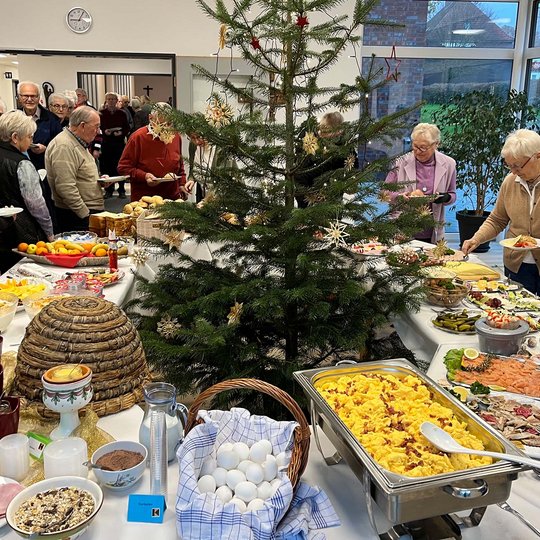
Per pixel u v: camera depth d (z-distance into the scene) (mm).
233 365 1943
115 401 1454
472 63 6168
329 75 5465
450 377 1707
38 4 5098
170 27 5203
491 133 5633
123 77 5227
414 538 1097
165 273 2207
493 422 1417
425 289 2137
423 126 3691
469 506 1039
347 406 1298
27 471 1187
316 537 1078
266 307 1798
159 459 1101
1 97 5250
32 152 4668
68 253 3016
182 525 988
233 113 1869
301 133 1948
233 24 1749
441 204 3836
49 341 1433
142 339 2016
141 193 4586
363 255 2645
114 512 1115
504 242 2730
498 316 1929
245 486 1060
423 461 1102
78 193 3902
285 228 1782
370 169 1877
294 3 1681
